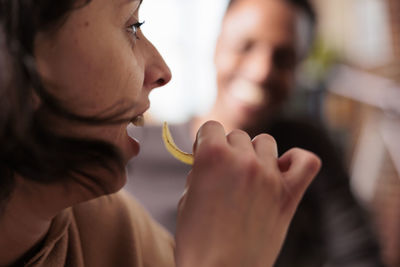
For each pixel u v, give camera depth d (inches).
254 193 11.5
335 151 36.4
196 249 11.0
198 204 11.3
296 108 55.3
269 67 35.4
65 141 11.5
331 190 34.5
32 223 12.7
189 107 43.4
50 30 10.9
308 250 33.3
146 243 17.6
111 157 12.3
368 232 35.0
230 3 38.8
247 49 36.1
